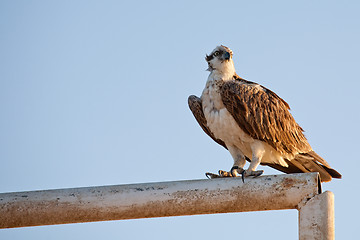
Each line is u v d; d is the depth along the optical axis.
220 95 14.34
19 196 10.52
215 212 10.09
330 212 9.34
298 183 9.79
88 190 10.41
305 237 9.38
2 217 10.46
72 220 10.41
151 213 10.19
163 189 10.19
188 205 10.06
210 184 10.12
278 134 14.26
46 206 10.38
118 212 10.24
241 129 14.14
